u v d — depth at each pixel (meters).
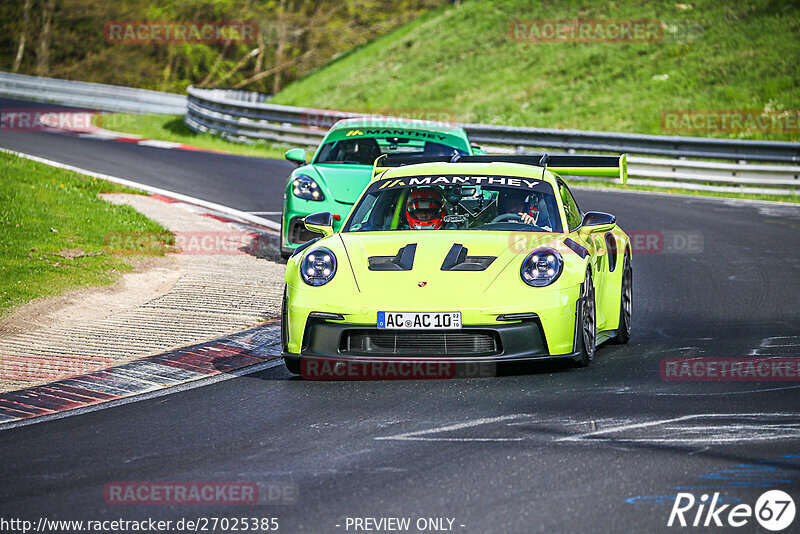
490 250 23.30
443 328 21.56
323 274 22.92
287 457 16.94
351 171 38.88
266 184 63.41
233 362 24.98
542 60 120.06
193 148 84.12
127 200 53.62
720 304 32.75
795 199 65.69
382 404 20.41
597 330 24.86
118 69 180.00
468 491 14.92
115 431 19.02
